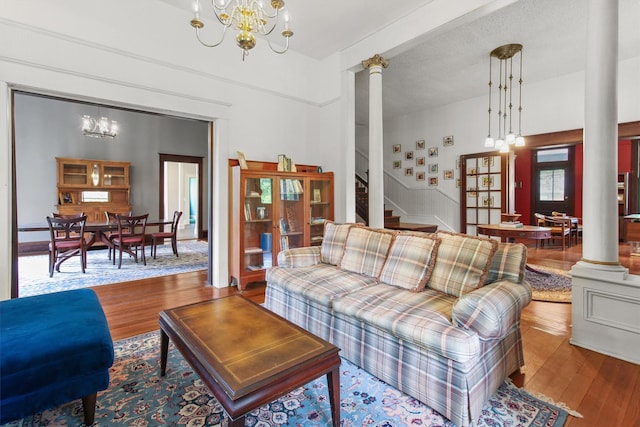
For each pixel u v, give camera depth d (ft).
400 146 25.54
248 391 3.89
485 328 5.06
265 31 13.03
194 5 6.54
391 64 15.64
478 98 20.76
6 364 4.29
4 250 8.74
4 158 8.68
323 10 11.57
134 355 7.30
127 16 10.57
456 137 21.97
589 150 7.61
